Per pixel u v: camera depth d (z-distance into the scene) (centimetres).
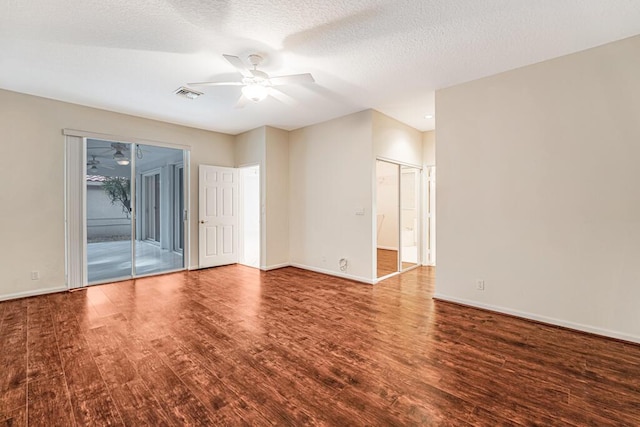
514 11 216
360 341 254
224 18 223
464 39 253
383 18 225
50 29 236
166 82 338
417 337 262
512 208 310
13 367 211
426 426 157
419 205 572
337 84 345
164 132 496
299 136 540
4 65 296
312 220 519
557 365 216
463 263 345
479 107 330
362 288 416
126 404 173
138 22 228
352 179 456
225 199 571
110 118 436
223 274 497
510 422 159
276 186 540
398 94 376
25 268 370
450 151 352
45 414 165
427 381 197
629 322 252
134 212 466
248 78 291
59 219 393
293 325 288
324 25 233
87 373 204
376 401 177
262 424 158
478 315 315
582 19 225
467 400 178
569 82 277
